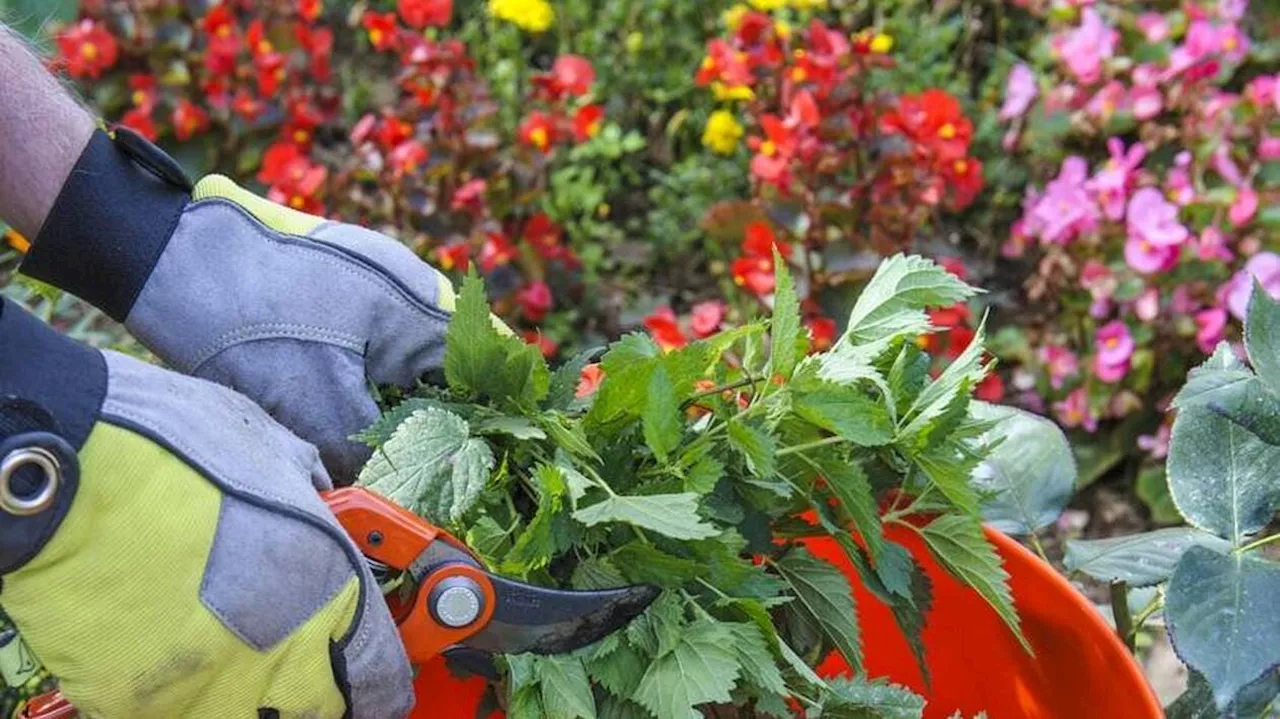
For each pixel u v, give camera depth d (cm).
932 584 112
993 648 117
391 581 91
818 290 221
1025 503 126
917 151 220
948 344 220
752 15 241
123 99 262
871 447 106
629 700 98
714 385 105
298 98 259
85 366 78
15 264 206
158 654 78
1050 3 256
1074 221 221
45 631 77
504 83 265
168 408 80
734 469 101
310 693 82
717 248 243
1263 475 109
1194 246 213
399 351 103
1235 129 221
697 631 93
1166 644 194
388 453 91
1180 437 112
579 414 101
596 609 90
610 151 263
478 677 113
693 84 274
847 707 101
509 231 245
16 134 96
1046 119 243
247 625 79
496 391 96
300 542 81
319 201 231
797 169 222
